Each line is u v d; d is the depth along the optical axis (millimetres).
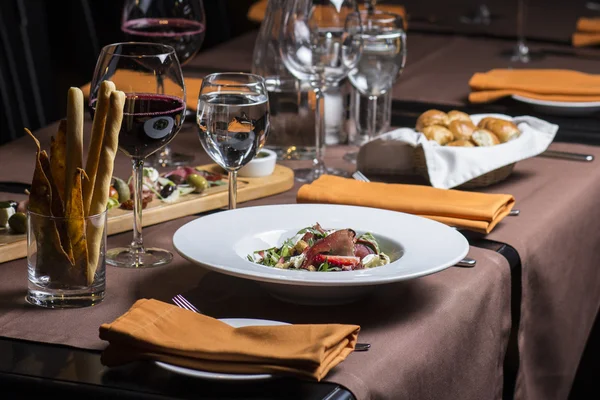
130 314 994
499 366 1374
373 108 1908
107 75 1235
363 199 1453
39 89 3098
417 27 3256
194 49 1948
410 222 1304
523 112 2186
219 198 1534
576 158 1874
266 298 1164
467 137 1736
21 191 1566
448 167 1621
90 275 1118
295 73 1705
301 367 908
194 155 1841
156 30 1911
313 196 1478
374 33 1853
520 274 1392
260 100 1249
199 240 1196
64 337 1036
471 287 1235
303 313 1121
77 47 3457
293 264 1176
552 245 1522
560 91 2188
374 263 1184
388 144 1708
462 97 2326
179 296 1100
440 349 1116
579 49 2957
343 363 983
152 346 939
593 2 3760
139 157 1271
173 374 947
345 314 1121
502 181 1729
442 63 2742
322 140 1769
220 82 1244
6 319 1080
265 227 1290
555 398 1667
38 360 982
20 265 1260
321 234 1228
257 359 914
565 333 1667
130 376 945
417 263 1143
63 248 1100
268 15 1860
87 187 1118
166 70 1243
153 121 1217
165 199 1489
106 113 1103
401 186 1519
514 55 2826
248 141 1251
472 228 1387
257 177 1647
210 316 1104
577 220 1654
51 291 1112
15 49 3020
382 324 1097
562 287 1612
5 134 2961
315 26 1663
